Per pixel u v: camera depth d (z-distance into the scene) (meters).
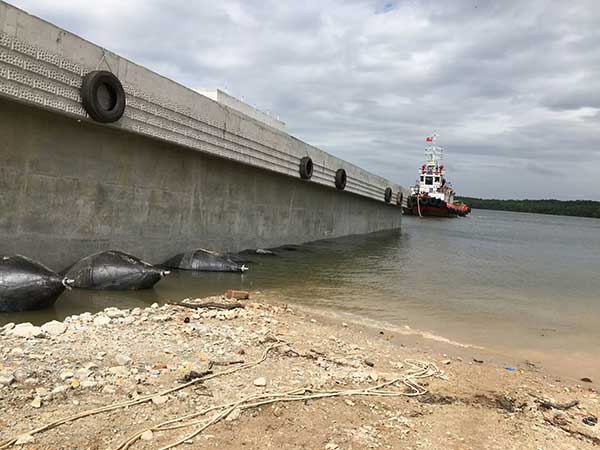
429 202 59.44
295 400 4.86
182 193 13.79
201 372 5.21
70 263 10.37
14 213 9.15
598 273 19.52
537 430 4.91
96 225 10.95
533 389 6.18
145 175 12.30
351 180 26.88
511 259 22.95
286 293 11.27
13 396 4.21
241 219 17.23
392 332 8.54
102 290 9.53
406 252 22.73
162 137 12.05
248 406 4.59
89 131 10.55
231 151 15.24
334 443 4.11
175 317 7.63
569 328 9.88
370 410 4.90
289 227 21.38
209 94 18.19
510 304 11.96
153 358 5.54
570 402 5.82
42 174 9.60
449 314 10.40
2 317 7.22
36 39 8.65
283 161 19.02
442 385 5.95
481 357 7.53
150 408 4.32
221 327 7.31
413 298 11.80
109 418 4.07
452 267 18.36
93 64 9.93
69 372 4.76
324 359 6.32
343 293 11.80
